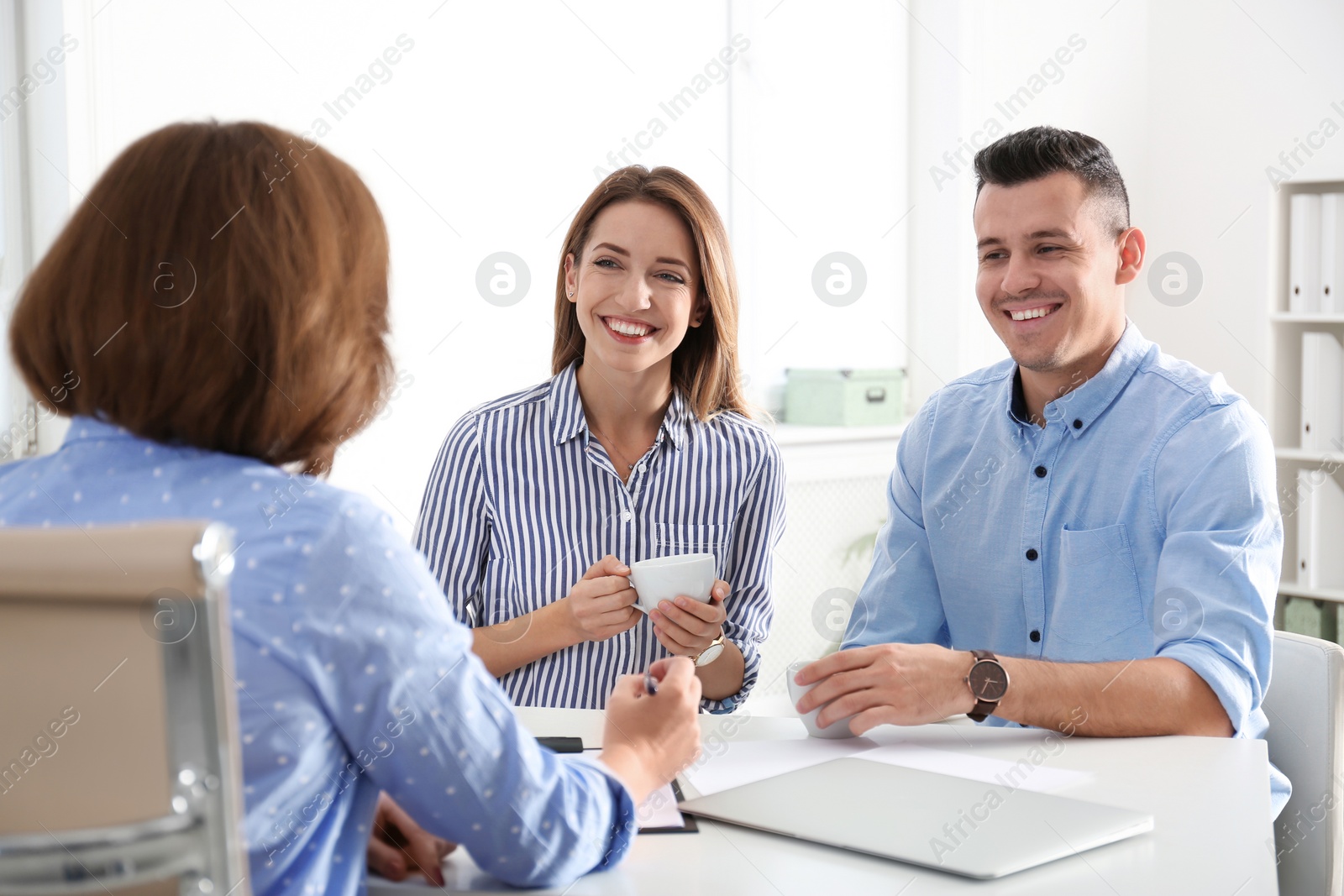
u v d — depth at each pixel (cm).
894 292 338
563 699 149
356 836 74
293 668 66
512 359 262
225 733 53
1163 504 138
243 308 69
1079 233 141
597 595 139
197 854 54
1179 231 341
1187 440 137
